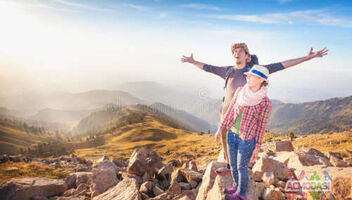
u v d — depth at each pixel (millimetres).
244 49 3475
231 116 3254
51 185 7445
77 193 7402
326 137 40344
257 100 2932
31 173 14711
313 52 3264
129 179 6734
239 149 3170
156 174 7660
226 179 3902
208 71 4074
